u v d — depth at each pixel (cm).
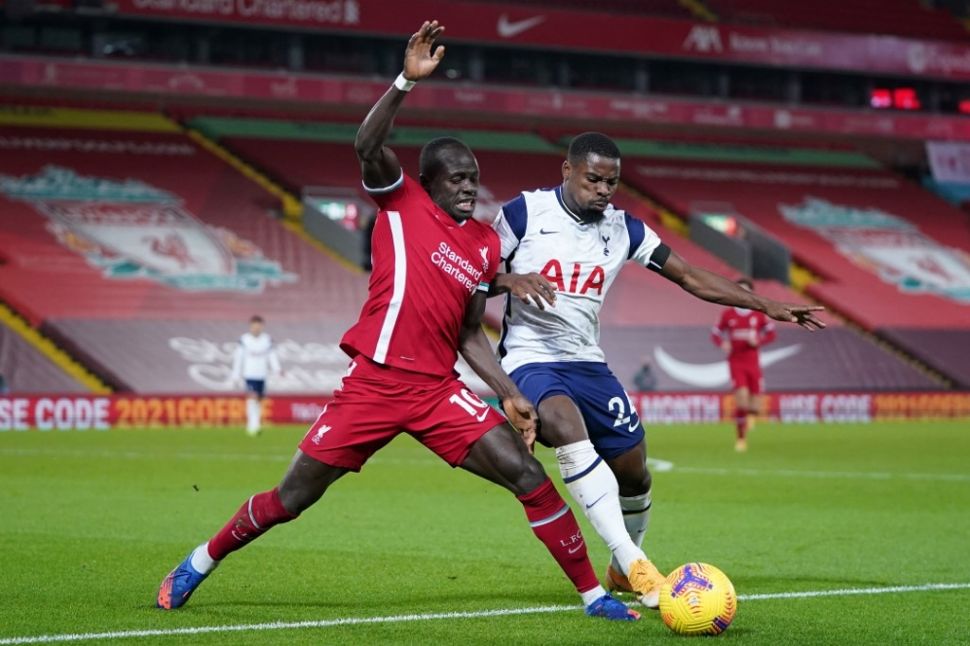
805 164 12156
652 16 10712
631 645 1544
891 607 1845
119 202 9488
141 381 8181
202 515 3062
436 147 1683
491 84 10806
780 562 2341
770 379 9456
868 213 11594
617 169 1802
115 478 4084
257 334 6638
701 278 1858
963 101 12575
